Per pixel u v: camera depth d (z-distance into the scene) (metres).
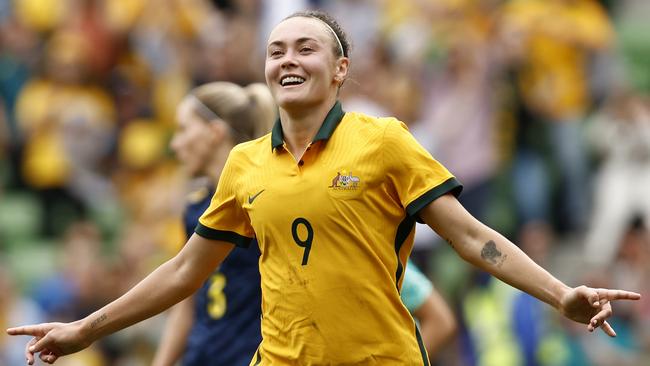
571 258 42.94
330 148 15.62
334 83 16.05
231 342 21.02
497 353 34.62
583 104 44.66
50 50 46.84
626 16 56.25
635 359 37.09
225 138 22.45
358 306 15.38
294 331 15.54
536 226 40.06
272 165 15.86
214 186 22.50
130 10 46.22
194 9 45.84
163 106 45.34
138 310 16.75
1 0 48.38
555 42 43.91
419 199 15.41
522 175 42.69
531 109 43.09
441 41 42.09
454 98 40.81
